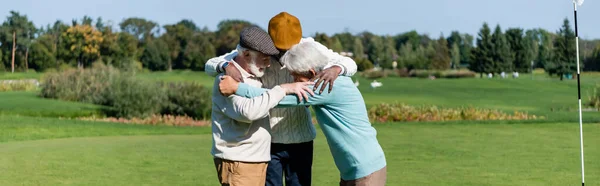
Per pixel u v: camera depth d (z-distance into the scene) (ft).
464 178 25.14
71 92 82.64
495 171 26.66
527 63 169.58
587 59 155.12
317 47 15.11
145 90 68.64
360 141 14.48
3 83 99.09
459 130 45.11
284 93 14.02
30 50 149.07
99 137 42.93
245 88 14.21
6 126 50.75
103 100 78.74
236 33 164.86
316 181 24.56
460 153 32.60
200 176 25.79
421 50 184.55
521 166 28.04
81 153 31.81
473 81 131.64
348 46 185.78
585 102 90.33
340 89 14.25
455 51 191.21
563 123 49.01
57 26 155.33
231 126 14.87
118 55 153.69
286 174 16.16
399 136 41.32
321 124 14.76
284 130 15.60
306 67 14.16
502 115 66.44
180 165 28.60
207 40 164.04
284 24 15.02
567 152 32.63
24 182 24.40
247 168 14.87
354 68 14.65
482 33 164.86
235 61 15.31
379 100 96.73
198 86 71.61
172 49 161.58
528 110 79.97
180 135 45.29
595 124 47.62
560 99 97.35
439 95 104.94
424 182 24.23
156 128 55.47
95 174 26.14
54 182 24.47
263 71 15.06
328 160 29.99
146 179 25.12
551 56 148.46
